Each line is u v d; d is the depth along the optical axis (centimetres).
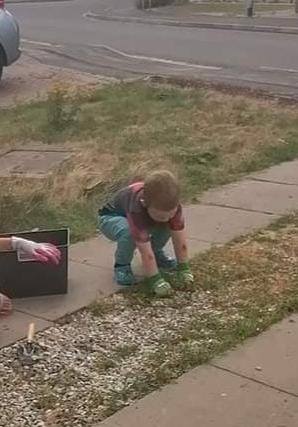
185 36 2189
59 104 1049
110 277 520
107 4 3875
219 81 1341
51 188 716
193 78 1374
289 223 617
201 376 397
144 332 447
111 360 415
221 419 362
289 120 984
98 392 387
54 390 390
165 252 546
